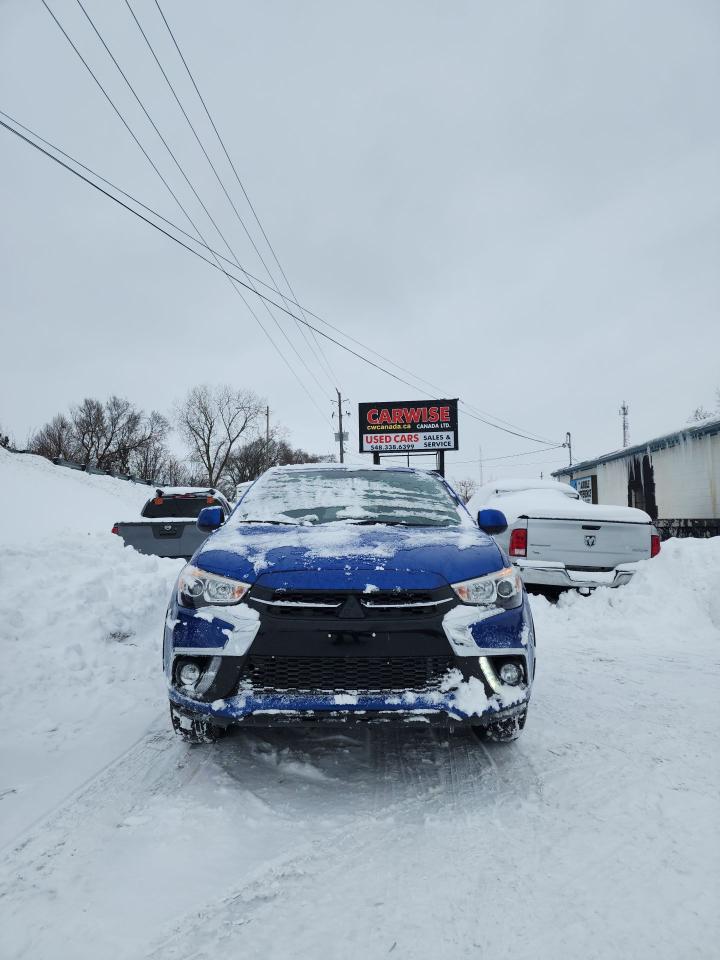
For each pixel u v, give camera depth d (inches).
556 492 295.4
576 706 138.7
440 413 821.9
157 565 256.4
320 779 102.2
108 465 2667.3
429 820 88.7
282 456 2856.8
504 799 95.1
